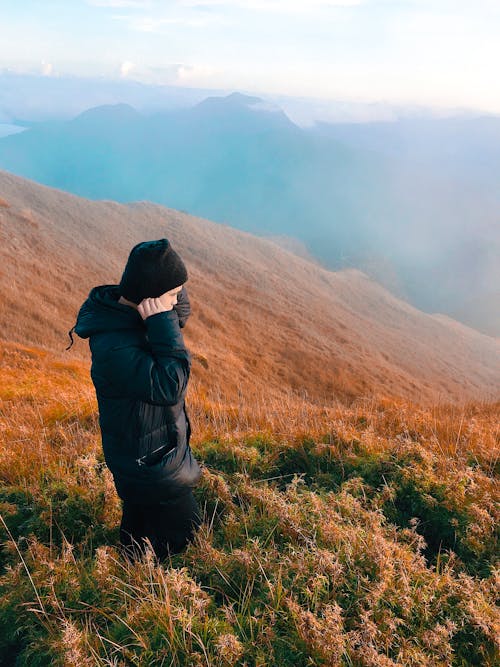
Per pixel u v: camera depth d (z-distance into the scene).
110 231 128.00
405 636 2.25
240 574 2.57
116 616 2.29
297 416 5.33
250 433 4.57
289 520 2.94
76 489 3.40
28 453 4.24
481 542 2.99
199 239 147.62
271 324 85.69
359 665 2.04
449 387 88.12
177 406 2.44
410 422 5.14
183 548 2.82
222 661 2.00
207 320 73.31
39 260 76.38
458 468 3.85
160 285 2.08
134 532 2.78
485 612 2.33
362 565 2.56
